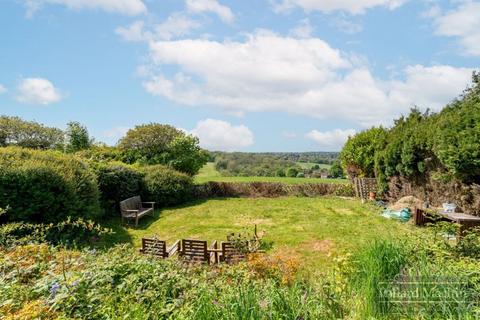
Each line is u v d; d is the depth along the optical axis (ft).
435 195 34.65
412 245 13.71
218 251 22.38
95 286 10.41
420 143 35.19
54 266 12.16
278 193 61.05
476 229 17.35
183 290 11.35
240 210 45.21
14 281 10.53
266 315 8.70
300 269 14.79
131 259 13.71
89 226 20.77
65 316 8.63
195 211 44.68
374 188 52.37
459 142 27.32
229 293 9.78
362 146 56.18
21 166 24.77
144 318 9.03
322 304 9.75
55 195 25.52
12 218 22.97
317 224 35.29
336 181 63.62
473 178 28.09
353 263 12.41
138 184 46.55
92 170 36.60
